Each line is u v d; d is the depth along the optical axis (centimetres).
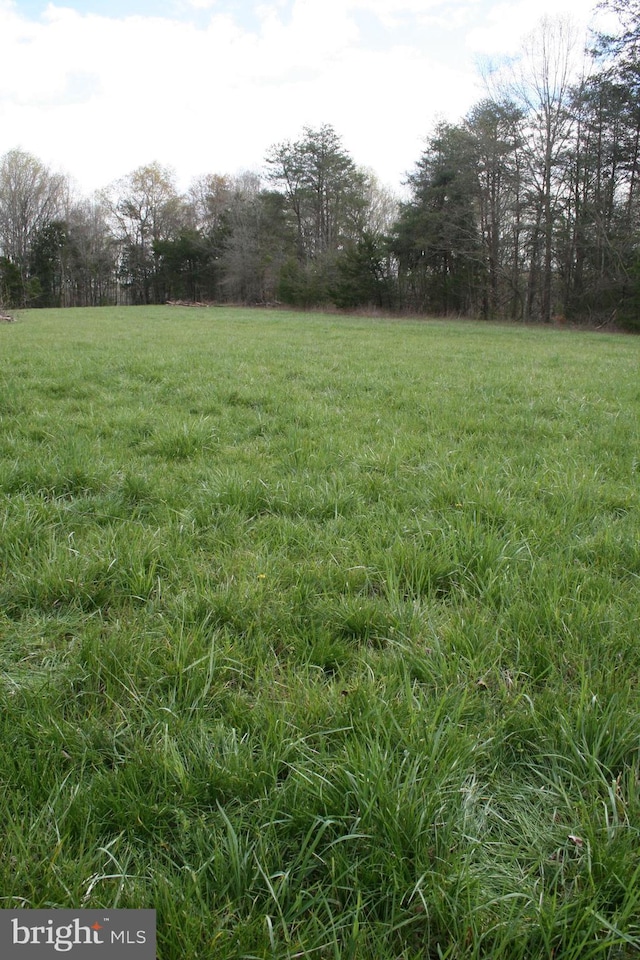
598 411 653
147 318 3234
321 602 247
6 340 1523
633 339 2448
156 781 156
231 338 1711
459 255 4141
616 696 184
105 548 286
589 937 125
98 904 126
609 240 3278
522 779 167
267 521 336
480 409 660
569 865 141
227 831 143
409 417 606
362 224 5525
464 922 124
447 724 177
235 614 236
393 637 229
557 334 2681
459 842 143
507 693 192
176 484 389
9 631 229
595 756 165
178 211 7456
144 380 821
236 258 5881
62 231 6950
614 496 374
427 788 152
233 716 183
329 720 180
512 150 3459
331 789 151
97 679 200
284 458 449
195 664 200
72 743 170
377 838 140
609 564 284
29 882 130
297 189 5806
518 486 396
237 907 130
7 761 159
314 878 138
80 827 145
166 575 274
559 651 214
